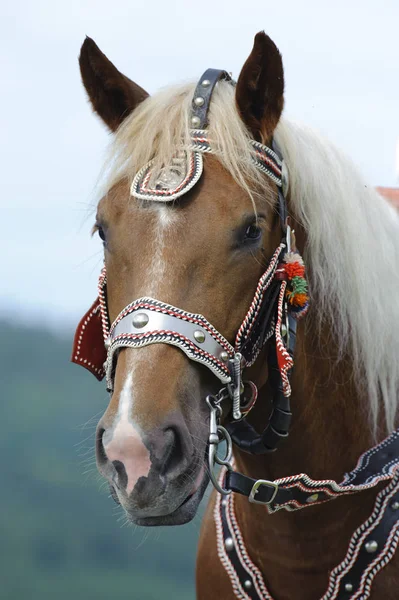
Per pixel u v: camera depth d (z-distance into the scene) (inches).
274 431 159.6
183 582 1465.3
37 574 1497.3
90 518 1722.4
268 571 171.9
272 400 165.0
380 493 167.8
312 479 170.7
